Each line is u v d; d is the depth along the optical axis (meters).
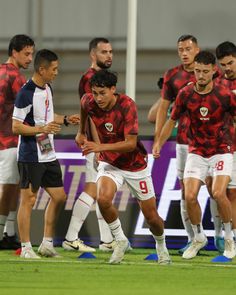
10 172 32.69
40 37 61.69
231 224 32.03
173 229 34.94
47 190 30.98
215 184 30.23
